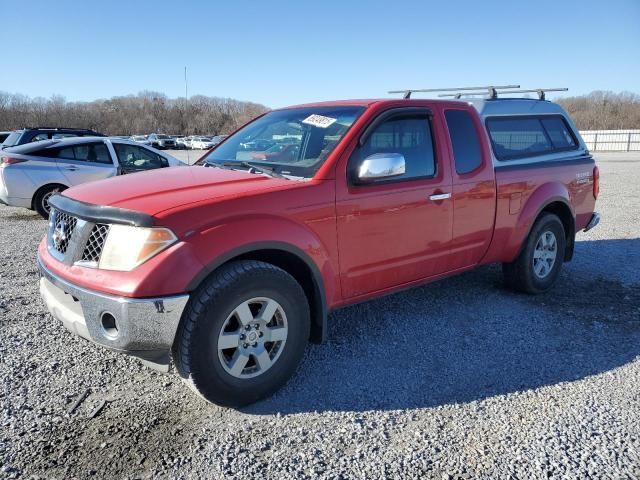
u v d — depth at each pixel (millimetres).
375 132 3842
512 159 4945
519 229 4957
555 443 2873
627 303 5188
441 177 4199
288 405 3270
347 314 4805
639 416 3154
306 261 3379
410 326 4543
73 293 3006
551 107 5672
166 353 2973
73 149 10133
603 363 3879
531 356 3988
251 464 2678
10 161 9586
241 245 3041
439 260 4328
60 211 3352
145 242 2838
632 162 27766
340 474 2611
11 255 7000
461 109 4531
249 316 3125
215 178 3545
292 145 3975
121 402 3264
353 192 3627
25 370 3621
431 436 2943
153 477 2568
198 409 3205
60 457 2705
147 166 10914
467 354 4016
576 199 5668
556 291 5566
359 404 3287
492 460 2729
